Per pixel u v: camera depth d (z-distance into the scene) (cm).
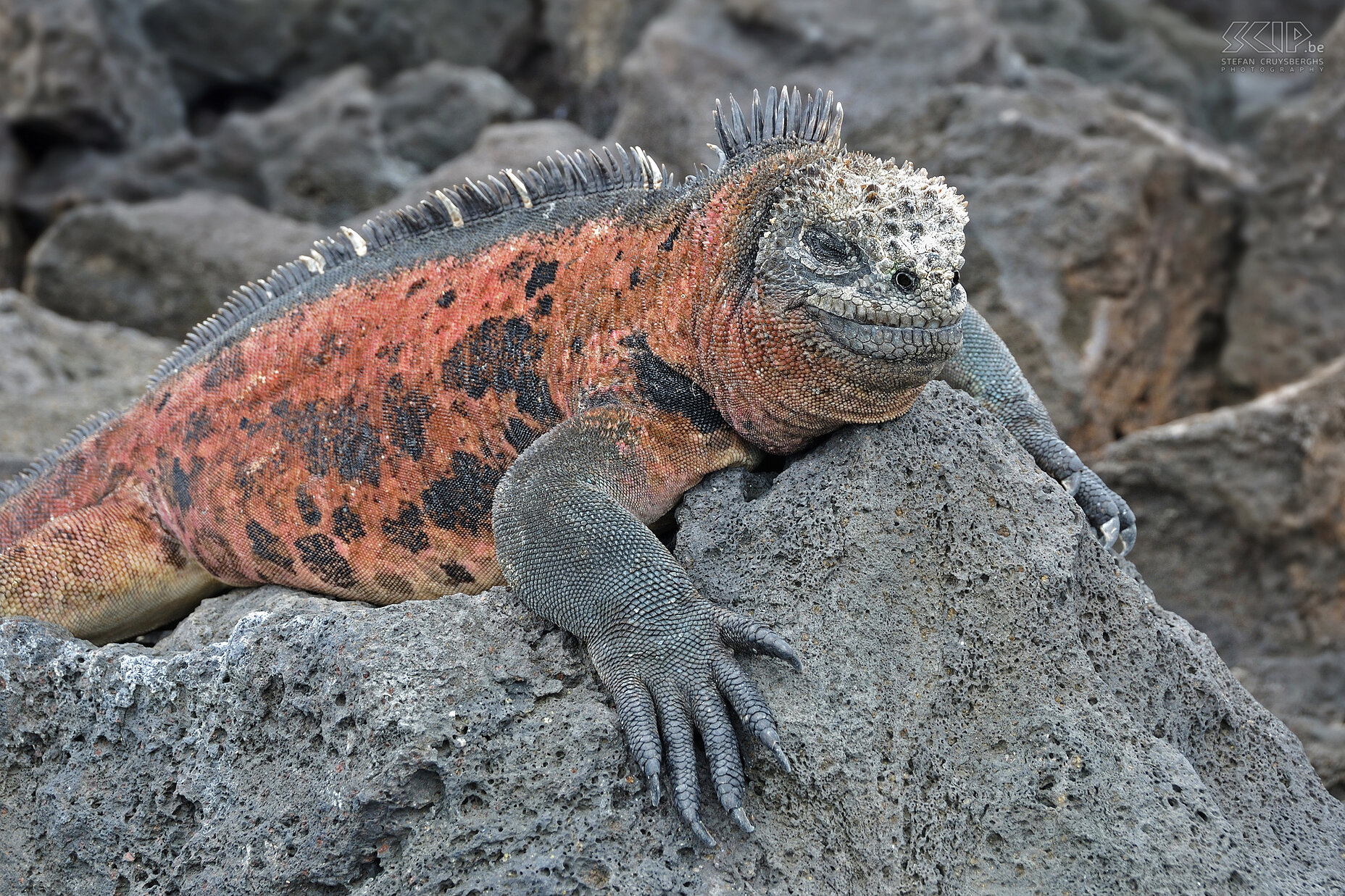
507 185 1166
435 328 1135
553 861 874
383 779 900
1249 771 1073
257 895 920
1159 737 1023
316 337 1178
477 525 1139
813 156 1019
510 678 945
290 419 1180
